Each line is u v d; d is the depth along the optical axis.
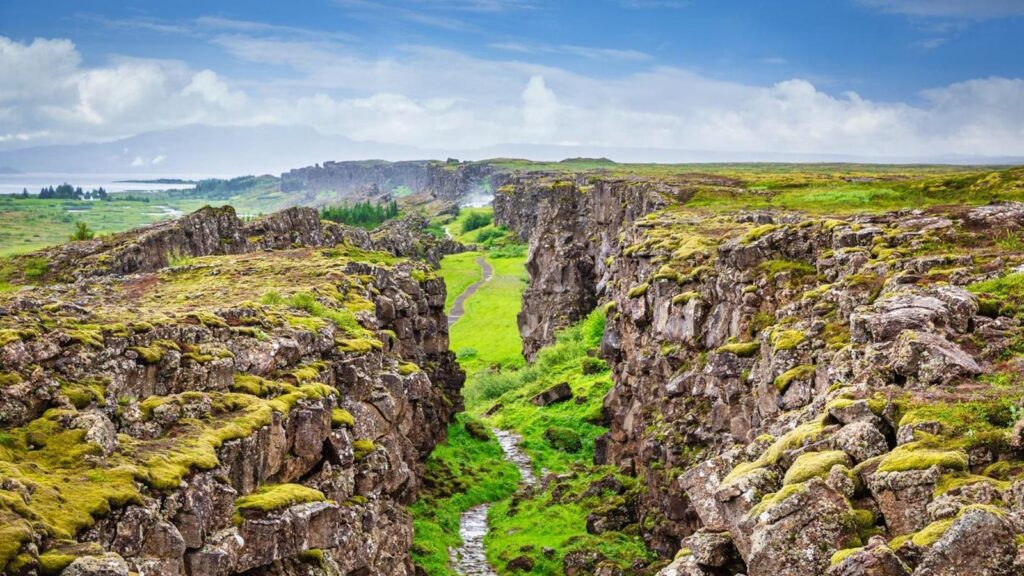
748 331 47.16
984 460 21.16
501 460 83.50
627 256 72.81
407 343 66.62
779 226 52.84
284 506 27.41
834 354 33.91
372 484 36.66
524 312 147.62
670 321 57.38
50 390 24.48
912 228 47.81
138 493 22.25
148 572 21.52
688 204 105.81
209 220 88.69
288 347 36.03
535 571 53.31
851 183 123.00
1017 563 17.14
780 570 20.22
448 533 61.41
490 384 124.38
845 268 43.84
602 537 55.81
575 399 101.56
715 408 46.31
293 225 99.56
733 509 23.56
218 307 42.50
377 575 35.06
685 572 23.34
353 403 38.62
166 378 29.30
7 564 17.52
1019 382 24.95
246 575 26.45
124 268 76.69
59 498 20.66
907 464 20.98
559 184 155.12
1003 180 84.88
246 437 28.03
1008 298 32.22
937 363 26.28
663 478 51.12
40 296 48.12
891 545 19.05
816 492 21.03
